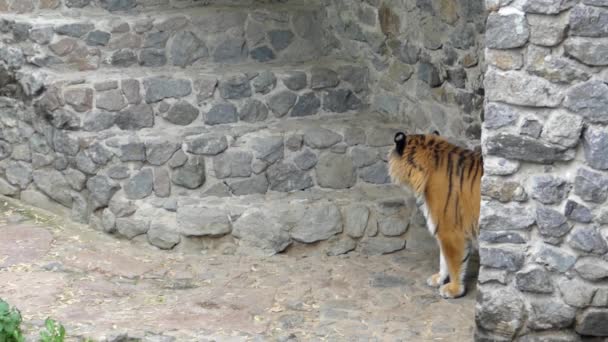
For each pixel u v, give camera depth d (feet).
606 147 19.89
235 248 27.30
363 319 23.21
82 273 25.30
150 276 25.49
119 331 21.74
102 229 28.04
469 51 25.94
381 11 29.25
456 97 26.76
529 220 20.53
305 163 28.35
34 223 28.43
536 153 20.24
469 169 23.86
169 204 27.48
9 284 24.26
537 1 19.56
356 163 28.53
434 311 23.70
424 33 27.68
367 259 27.20
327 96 29.89
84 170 27.96
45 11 30.71
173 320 22.71
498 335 21.13
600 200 20.12
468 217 23.88
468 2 25.70
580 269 20.47
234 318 23.02
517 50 19.94
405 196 27.96
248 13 30.30
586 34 19.53
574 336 20.80
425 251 27.63
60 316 22.54
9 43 29.55
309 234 27.27
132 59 29.60
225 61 30.30
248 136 28.17
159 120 28.76
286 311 23.56
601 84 19.69
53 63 29.07
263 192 28.32
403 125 29.12
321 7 31.19
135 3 30.96
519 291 20.83
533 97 20.01
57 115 28.17
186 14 29.89
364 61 30.30
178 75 28.91
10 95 29.45
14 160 29.60
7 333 19.94
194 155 27.89
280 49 30.76
